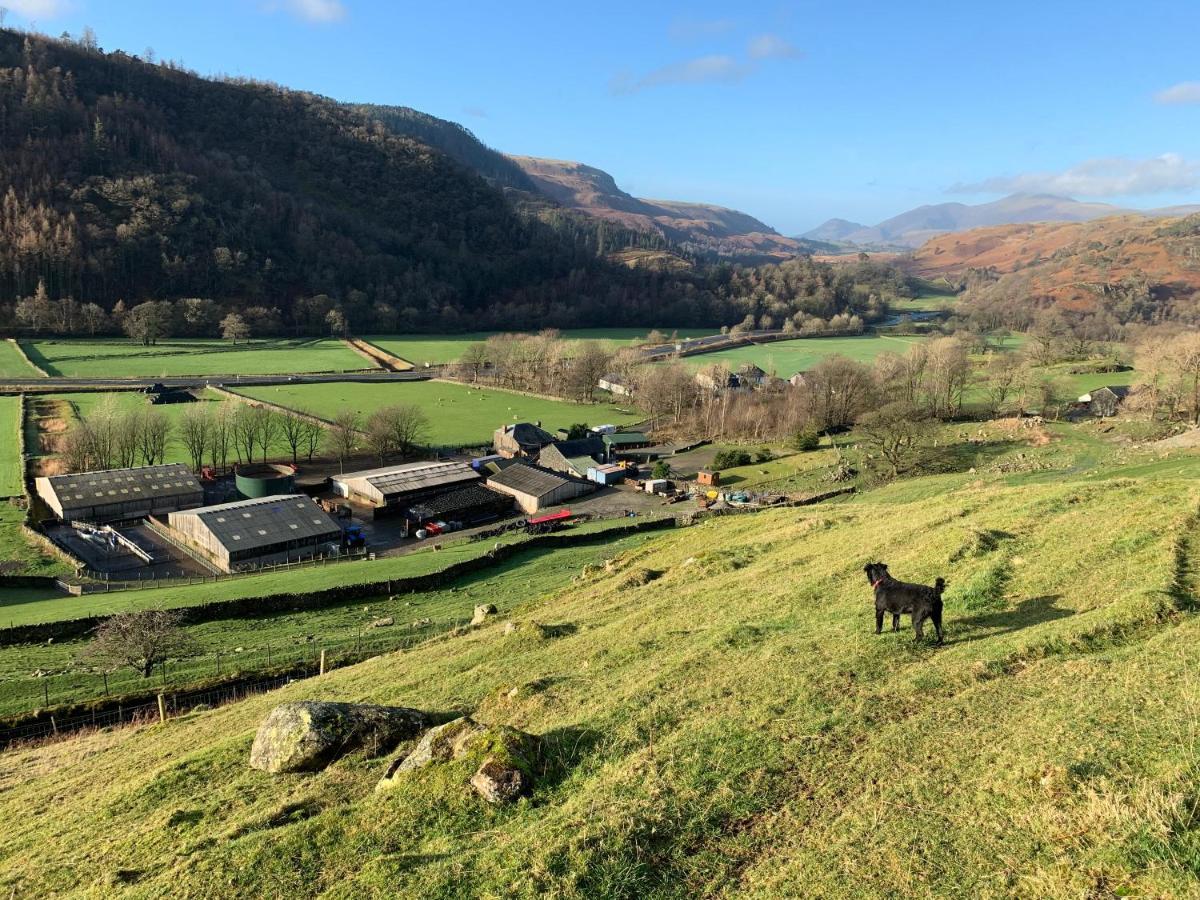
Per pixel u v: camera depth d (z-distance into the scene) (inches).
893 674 781.3
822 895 460.1
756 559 1630.2
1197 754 507.2
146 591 2564.0
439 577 2501.2
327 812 654.5
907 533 1446.9
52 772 1170.0
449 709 936.3
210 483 4439.0
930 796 543.5
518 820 597.9
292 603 2304.4
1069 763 537.3
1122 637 778.2
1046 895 423.8
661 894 483.2
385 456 5103.3
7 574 2866.6
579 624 1323.8
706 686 822.5
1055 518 1309.1
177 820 741.9
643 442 5457.7
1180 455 2655.0
